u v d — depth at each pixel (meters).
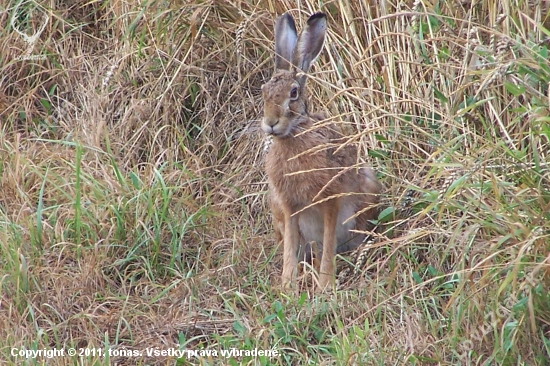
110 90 12.57
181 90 12.52
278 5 12.34
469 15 10.43
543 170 8.82
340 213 11.15
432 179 10.15
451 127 10.00
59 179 11.09
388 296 9.35
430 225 9.88
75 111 12.65
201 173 11.96
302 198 10.82
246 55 12.65
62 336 9.27
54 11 13.28
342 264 11.04
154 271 10.39
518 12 10.24
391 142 10.70
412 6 11.21
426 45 11.00
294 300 9.59
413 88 11.00
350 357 8.37
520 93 8.80
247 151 12.18
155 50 12.52
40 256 10.05
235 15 12.48
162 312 9.77
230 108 12.55
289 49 11.05
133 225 10.59
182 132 12.38
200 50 12.66
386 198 11.02
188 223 10.87
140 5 12.55
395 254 10.09
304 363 8.77
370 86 11.31
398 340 8.83
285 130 10.45
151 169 11.52
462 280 8.56
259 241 11.15
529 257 8.38
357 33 11.76
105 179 11.02
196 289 10.02
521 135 9.35
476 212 8.96
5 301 9.42
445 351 8.60
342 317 9.33
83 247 10.30
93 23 13.58
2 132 11.97
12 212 10.88
